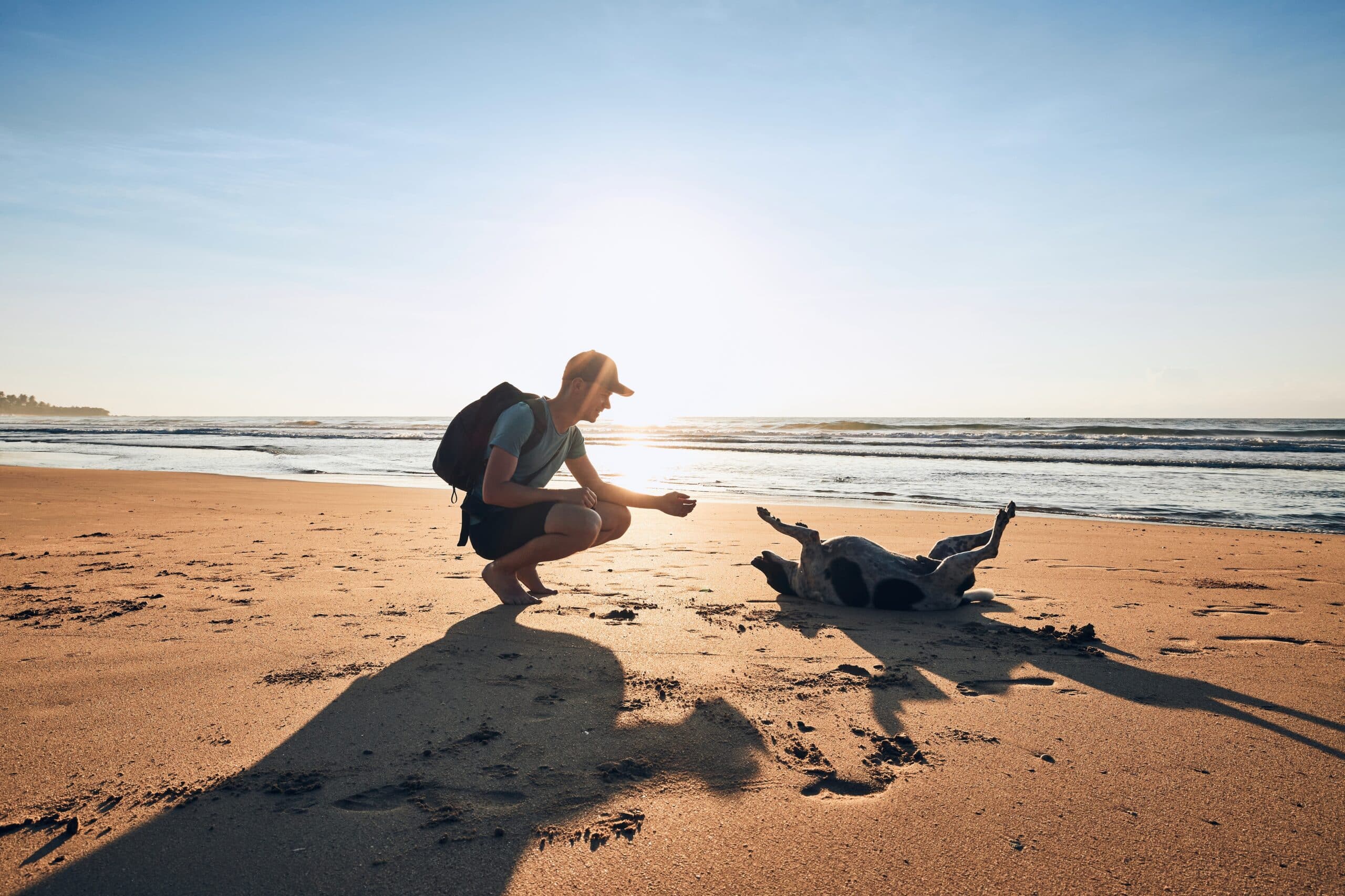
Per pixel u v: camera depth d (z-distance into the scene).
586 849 1.62
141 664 2.81
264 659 2.90
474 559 5.21
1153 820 1.76
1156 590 4.46
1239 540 6.70
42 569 4.75
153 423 82.88
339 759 2.04
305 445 27.88
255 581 4.40
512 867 1.56
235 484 12.02
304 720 2.31
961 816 1.78
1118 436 33.03
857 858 1.60
